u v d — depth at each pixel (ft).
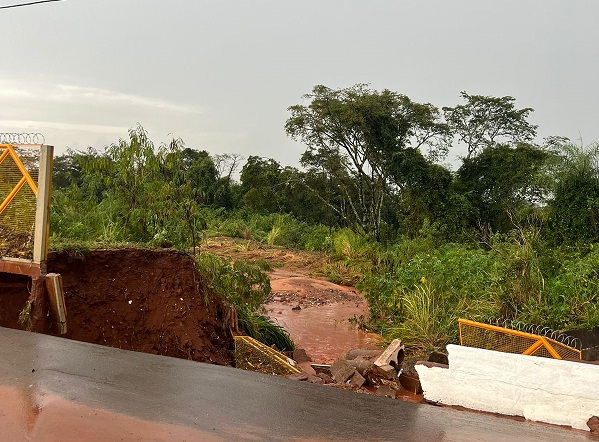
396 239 107.34
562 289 31.71
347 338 37.29
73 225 35.22
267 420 13.58
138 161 35.83
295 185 131.23
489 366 17.25
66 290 25.12
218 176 165.37
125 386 15.47
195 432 12.61
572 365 15.83
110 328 25.75
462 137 110.42
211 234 102.94
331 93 108.47
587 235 57.67
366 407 15.19
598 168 59.88
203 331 27.50
